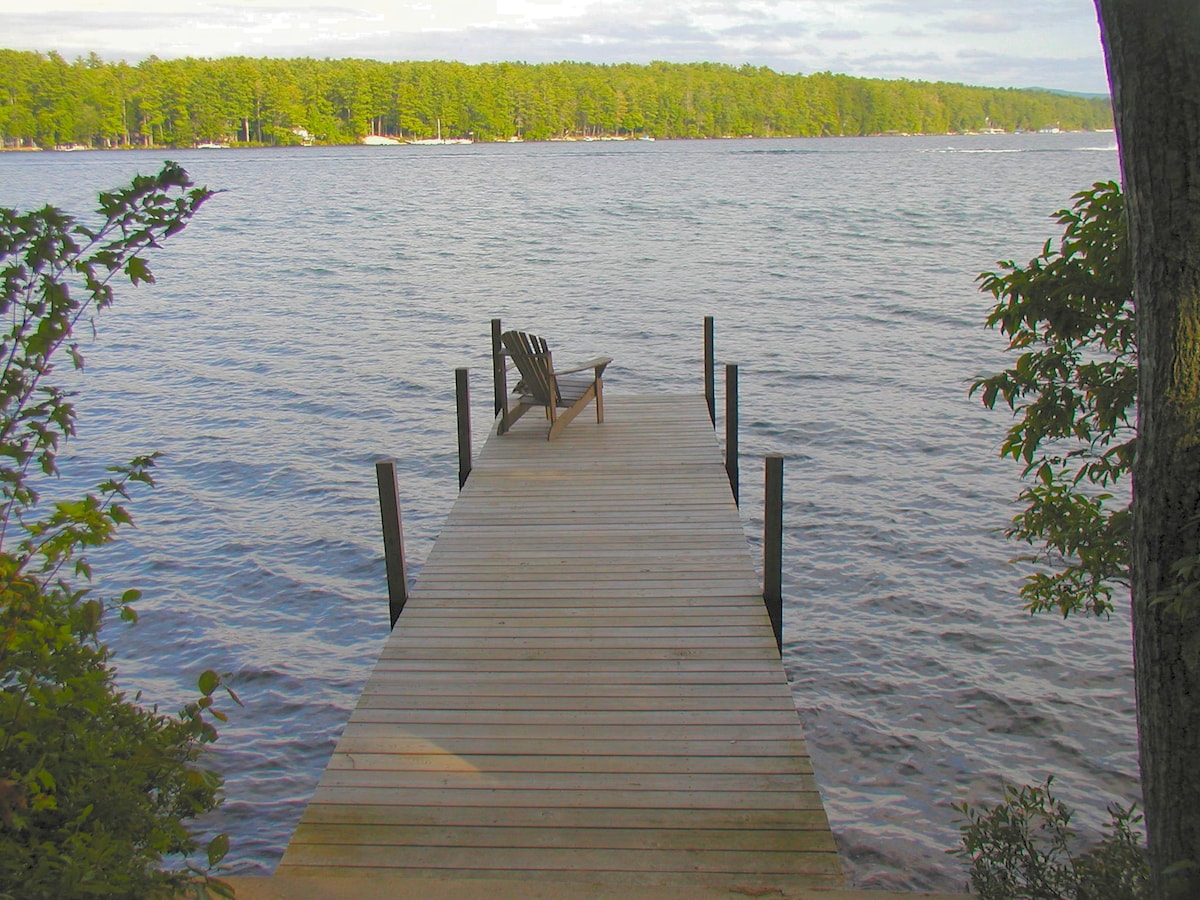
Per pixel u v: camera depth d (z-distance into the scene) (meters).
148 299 25.48
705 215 46.69
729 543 6.20
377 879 3.20
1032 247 32.91
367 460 12.48
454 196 59.06
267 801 6.06
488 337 20.06
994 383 3.41
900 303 22.94
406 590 5.48
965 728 6.66
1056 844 3.46
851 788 6.11
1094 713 6.78
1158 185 2.33
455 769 3.84
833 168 84.62
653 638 4.93
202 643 7.94
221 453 12.69
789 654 7.62
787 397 14.87
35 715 2.44
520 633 5.02
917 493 10.88
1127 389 3.19
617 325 21.14
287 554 9.60
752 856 3.32
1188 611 2.25
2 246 2.51
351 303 24.55
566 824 3.50
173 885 2.61
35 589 2.50
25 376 2.62
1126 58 2.34
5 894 2.26
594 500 7.08
